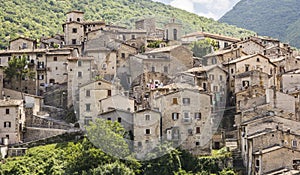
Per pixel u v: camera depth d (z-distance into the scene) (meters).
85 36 134.88
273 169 81.81
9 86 115.56
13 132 97.69
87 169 80.75
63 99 108.94
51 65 117.69
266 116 91.56
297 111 96.94
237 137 93.75
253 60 109.81
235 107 100.06
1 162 90.31
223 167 85.94
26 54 118.88
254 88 99.25
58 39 139.62
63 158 88.75
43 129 98.88
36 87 116.44
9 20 193.88
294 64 120.50
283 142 84.62
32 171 86.88
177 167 82.12
